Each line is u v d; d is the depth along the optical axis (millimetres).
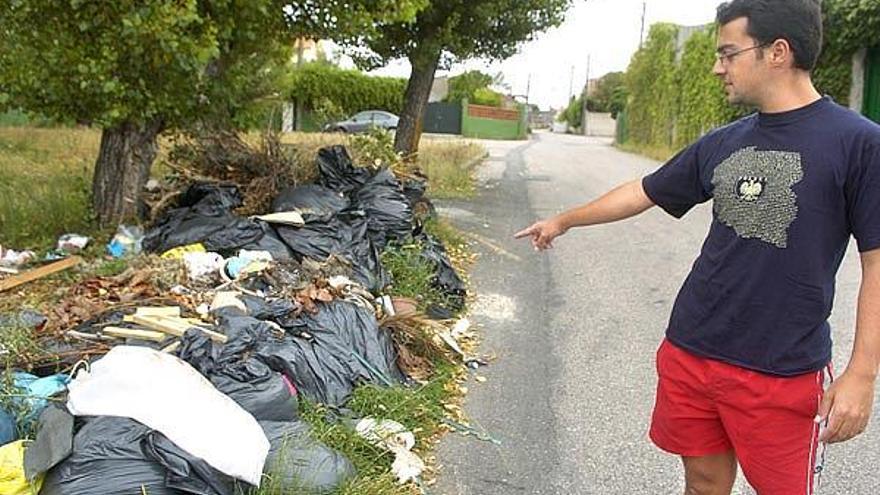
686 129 28688
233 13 7266
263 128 9695
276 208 7129
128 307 4766
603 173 20641
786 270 2322
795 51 2262
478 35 12938
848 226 2277
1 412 3225
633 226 11117
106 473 2773
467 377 5180
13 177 10477
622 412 4699
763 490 2518
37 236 7625
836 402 2207
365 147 9805
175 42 6531
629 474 3945
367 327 4816
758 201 2328
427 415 4395
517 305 6949
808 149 2264
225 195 7379
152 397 3018
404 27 12344
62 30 6738
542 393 4953
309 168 8281
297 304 4801
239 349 3951
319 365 4242
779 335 2375
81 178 9492
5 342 4016
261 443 3127
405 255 6738
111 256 6750
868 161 2186
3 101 7195
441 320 6219
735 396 2471
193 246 6266
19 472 2834
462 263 8422
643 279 8023
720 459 2680
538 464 4023
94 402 3020
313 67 37906
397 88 39156
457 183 14969
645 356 5707
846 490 3801
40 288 6012
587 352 5758
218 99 8094
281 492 3082
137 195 7961
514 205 13250
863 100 18594
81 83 6844
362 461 3596
